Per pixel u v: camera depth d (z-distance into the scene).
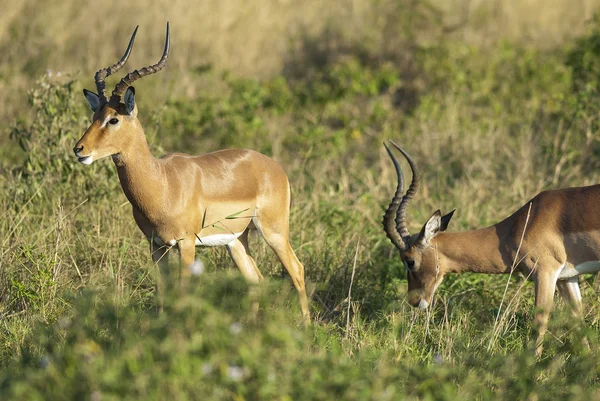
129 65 31.86
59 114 19.05
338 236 18.17
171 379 8.23
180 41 34.12
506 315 13.81
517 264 14.30
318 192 20.84
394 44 31.66
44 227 17.69
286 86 29.22
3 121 26.56
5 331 13.55
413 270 14.92
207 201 14.69
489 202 20.42
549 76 28.28
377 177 22.80
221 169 14.96
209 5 36.78
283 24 36.53
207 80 30.03
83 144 13.59
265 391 8.38
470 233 14.76
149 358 8.48
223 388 8.49
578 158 23.16
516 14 35.53
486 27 34.53
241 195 15.08
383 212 19.95
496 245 14.52
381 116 27.11
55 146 18.77
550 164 23.09
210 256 16.91
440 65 29.36
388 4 35.31
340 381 8.85
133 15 35.69
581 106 24.44
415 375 10.24
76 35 34.12
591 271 14.02
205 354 8.67
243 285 9.66
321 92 28.25
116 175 18.94
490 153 23.64
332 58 31.55
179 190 14.30
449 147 24.48
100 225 17.97
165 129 25.31
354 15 35.03
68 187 18.73
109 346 9.58
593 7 36.44
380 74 28.97
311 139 24.67
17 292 14.61
